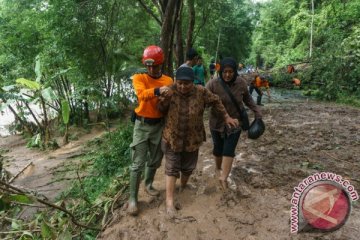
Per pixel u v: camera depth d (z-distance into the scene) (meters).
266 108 11.24
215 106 3.93
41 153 9.31
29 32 10.15
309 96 15.54
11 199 3.13
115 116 12.70
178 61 14.34
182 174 4.30
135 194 4.03
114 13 11.06
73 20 9.87
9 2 10.37
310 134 7.26
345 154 5.84
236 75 4.12
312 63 17.94
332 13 25.31
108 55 11.57
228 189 4.36
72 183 6.20
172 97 3.79
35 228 3.82
